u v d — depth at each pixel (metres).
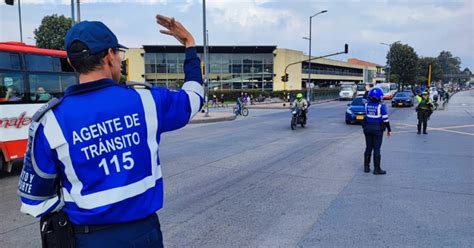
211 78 57.44
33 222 5.33
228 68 57.97
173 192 6.74
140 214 1.78
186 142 13.32
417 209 5.77
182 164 9.29
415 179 7.71
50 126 1.64
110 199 1.69
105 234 1.71
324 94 53.19
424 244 4.49
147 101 1.86
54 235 1.72
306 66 72.50
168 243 4.54
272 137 14.61
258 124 20.34
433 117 23.33
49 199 1.72
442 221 5.26
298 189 6.95
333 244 4.49
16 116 8.47
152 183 1.85
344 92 53.34
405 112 27.75
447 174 8.16
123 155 1.74
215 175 8.08
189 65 2.24
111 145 1.71
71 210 1.71
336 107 36.75
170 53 55.38
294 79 63.69
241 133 16.05
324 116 25.59
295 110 17.69
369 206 5.93
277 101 51.22
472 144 12.55
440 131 16.23
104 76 1.80
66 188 1.71
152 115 1.86
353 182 7.47
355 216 5.46
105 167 1.70
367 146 8.38
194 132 16.58
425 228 5.00
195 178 7.81
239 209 5.79
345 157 10.21
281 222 5.23
